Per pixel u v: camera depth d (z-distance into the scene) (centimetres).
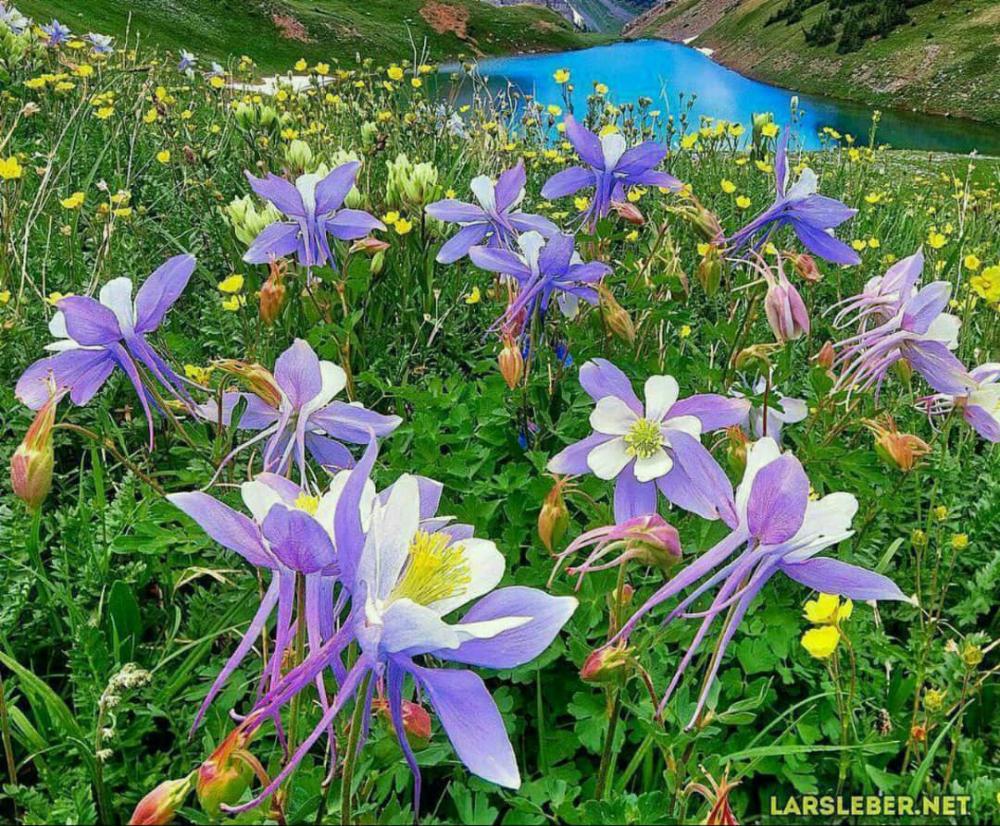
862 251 495
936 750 191
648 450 183
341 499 116
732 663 201
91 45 759
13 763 166
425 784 179
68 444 269
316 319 298
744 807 172
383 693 146
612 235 315
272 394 192
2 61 579
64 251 387
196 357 304
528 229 307
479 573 134
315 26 4456
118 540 206
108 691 154
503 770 119
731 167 643
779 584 226
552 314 324
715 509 163
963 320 396
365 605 117
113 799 170
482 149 559
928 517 249
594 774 182
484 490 234
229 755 117
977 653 181
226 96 698
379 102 629
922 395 328
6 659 169
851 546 240
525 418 265
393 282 356
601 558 205
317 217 282
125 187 452
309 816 148
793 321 221
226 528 130
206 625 205
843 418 245
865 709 198
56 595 203
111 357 215
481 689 123
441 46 5247
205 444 240
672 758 152
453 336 354
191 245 413
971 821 170
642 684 185
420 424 247
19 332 301
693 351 322
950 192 824
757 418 245
